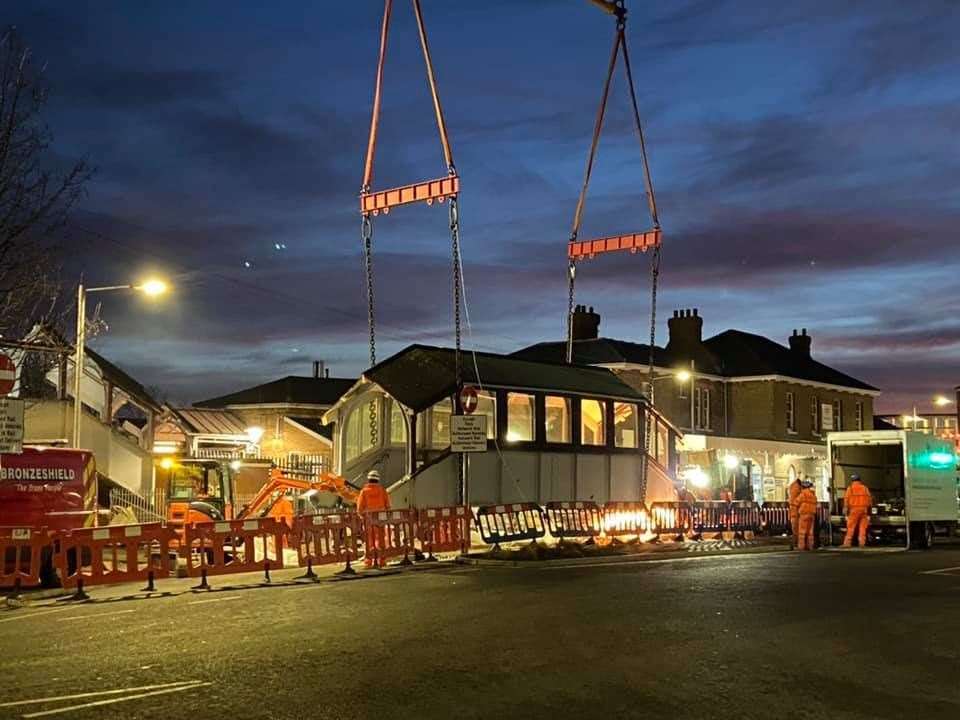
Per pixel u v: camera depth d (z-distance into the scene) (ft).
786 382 162.30
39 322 83.15
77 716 24.64
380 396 89.71
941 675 30.22
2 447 51.37
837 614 41.88
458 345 79.10
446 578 55.72
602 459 96.63
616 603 44.42
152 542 55.88
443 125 75.41
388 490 78.43
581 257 106.11
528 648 33.42
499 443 86.17
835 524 91.15
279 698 26.43
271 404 165.58
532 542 70.13
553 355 157.48
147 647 33.78
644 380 146.72
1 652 33.35
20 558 54.34
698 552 76.64
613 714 25.12
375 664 30.76
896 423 265.13
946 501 90.43
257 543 82.12
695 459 124.47
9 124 65.16
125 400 121.60
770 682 28.94
